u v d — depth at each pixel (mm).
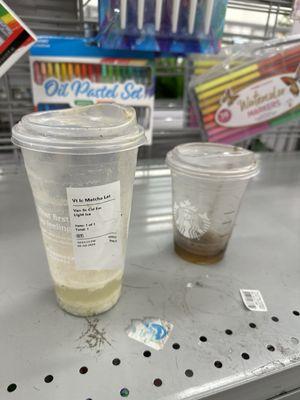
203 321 336
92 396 253
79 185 273
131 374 273
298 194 682
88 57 566
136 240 492
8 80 615
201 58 645
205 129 650
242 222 562
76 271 314
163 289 385
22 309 344
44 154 266
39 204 299
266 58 603
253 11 695
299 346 308
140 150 790
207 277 410
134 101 625
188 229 424
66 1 619
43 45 538
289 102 642
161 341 308
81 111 365
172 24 523
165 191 671
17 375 269
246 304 362
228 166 406
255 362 288
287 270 430
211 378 271
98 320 333
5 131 703
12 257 434
